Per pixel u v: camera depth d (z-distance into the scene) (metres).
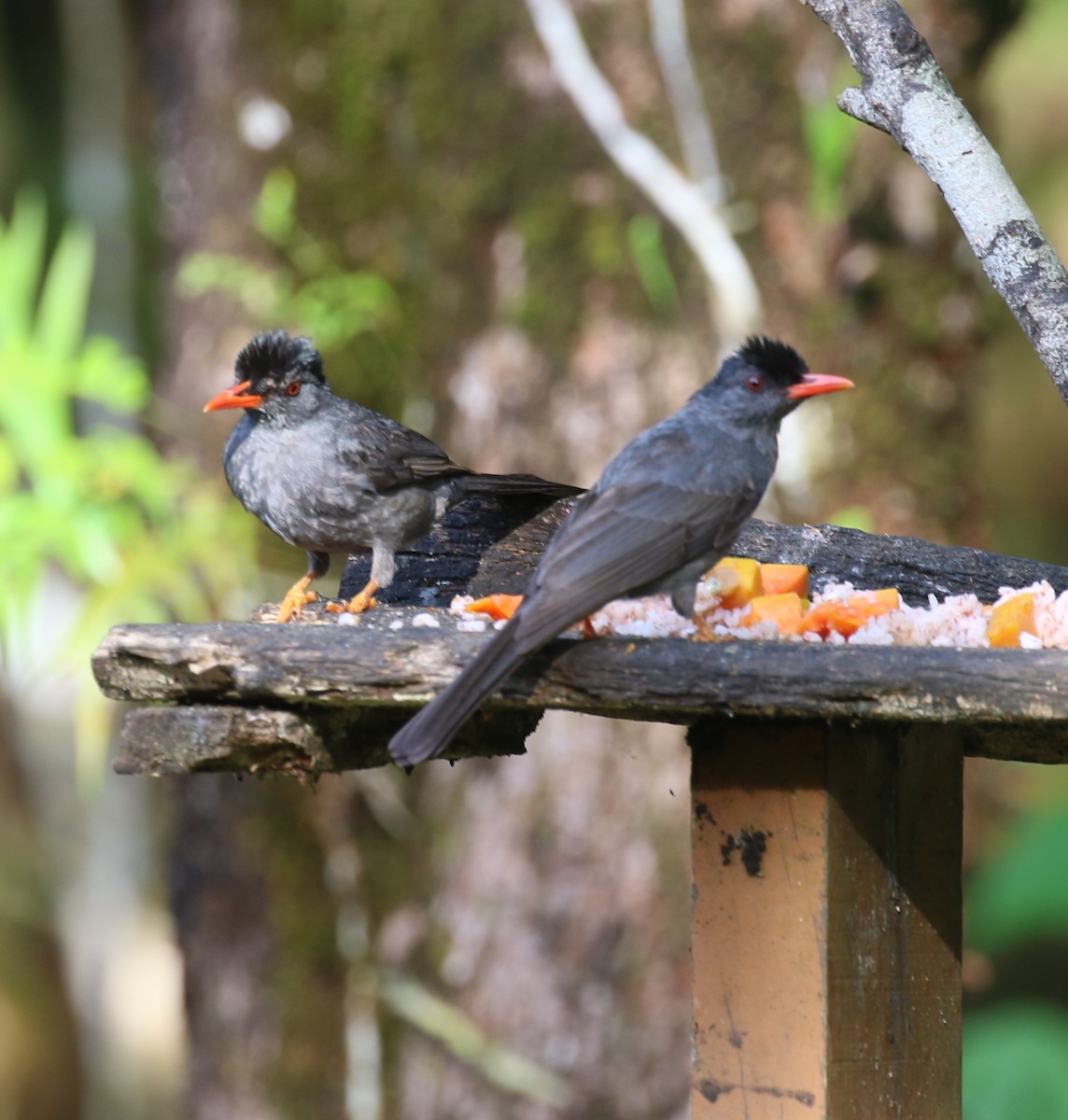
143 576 12.00
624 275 11.73
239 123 12.98
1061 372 7.12
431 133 12.30
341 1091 11.98
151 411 13.43
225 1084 12.43
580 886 11.44
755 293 11.71
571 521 6.67
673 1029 11.29
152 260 17.33
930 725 6.09
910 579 8.42
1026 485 20.48
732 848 5.99
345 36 12.59
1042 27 18.28
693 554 6.75
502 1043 11.50
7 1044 20.08
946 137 7.29
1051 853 13.62
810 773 5.82
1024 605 6.32
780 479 11.88
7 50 19.20
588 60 11.91
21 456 12.20
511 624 5.66
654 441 7.04
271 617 8.77
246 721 5.94
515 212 11.98
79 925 19.53
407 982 11.84
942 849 6.13
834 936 5.80
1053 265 7.19
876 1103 5.91
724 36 11.81
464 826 11.76
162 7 14.04
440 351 12.20
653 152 11.80
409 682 5.78
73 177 18.47
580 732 11.49
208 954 12.61
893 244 12.09
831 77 11.78
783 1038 5.86
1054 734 6.45
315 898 12.16
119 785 19.20
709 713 5.61
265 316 12.63
